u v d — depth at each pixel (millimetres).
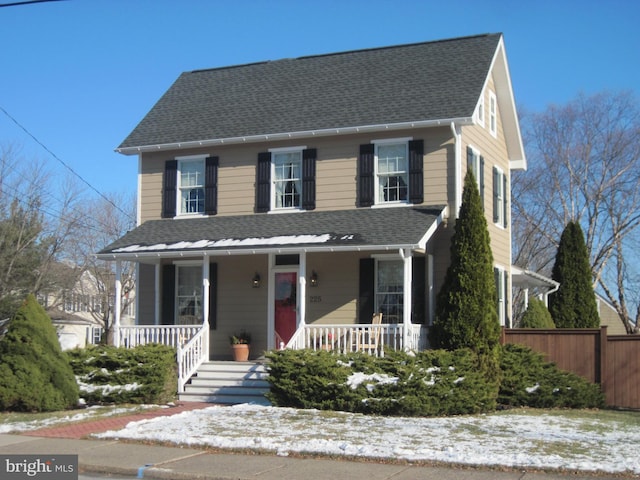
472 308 19188
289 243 20641
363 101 23516
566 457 11953
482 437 13992
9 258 38719
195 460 12156
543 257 49344
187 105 26500
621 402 20281
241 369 21172
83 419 16625
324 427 15000
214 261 24000
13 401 17547
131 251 22203
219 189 24281
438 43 25688
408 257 19734
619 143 43031
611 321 57562
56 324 44750
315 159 23203
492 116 25969
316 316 22578
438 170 21938
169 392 20094
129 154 25312
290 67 27078
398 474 11008
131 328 22141
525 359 20297
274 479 10758
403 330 19453
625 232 42938
